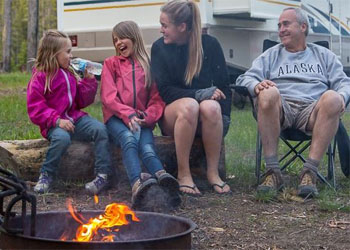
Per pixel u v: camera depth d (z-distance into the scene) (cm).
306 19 508
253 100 482
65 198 446
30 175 473
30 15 2461
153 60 473
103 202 438
